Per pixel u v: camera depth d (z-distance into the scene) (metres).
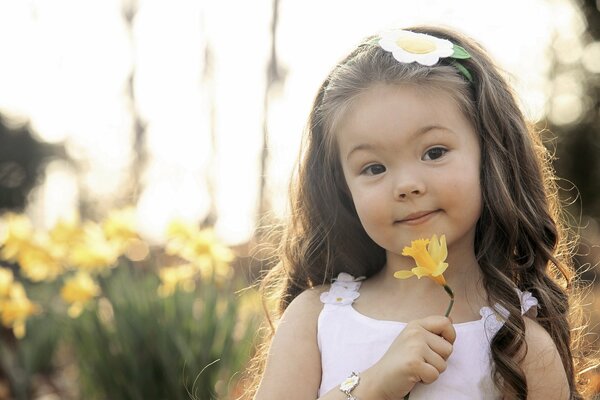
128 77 13.02
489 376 1.42
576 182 8.41
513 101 1.59
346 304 1.59
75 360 4.27
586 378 1.94
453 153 1.43
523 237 1.55
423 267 1.33
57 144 13.33
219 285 4.03
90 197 13.33
